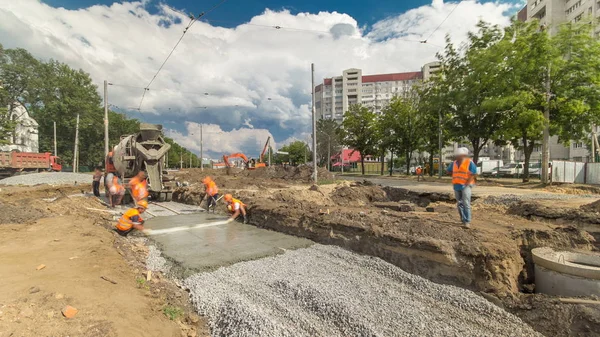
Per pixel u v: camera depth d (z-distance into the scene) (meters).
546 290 5.81
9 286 4.22
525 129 19.80
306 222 9.05
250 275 6.07
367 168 72.94
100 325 3.49
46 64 46.94
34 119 47.41
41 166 30.38
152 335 3.69
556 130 19.83
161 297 5.03
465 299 5.25
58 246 6.38
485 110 21.06
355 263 6.82
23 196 15.76
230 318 4.56
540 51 18.27
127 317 3.84
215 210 13.34
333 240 8.09
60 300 3.93
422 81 33.41
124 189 13.98
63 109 46.62
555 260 5.74
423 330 4.44
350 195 16.56
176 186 18.20
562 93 18.39
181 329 4.18
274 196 14.73
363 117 43.00
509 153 58.66
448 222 7.68
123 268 5.71
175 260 6.79
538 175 28.70
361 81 107.62
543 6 49.25
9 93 41.31
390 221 7.79
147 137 14.74
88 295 4.20
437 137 32.97
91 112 50.16
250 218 11.14
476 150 25.58
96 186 16.30
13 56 42.28
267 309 4.90
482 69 20.88
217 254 7.25
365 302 5.09
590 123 19.78
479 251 5.82
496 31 22.61
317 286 5.51
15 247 6.25
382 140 39.69
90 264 5.43
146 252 7.53
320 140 71.31
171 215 12.57
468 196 7.09
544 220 9.41
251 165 36.75
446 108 25.58
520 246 7.14
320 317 4.77
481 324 4.68
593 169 20.95
